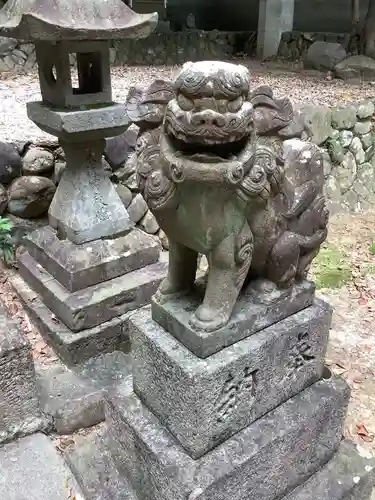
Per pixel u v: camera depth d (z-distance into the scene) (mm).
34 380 1841
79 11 1877
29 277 2441
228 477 1374
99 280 2266
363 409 2164
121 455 1656
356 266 3400
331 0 7402
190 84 1059
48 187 2730
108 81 2160
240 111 1098
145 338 1468
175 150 1195
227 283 1356
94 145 2273
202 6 8641
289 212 1429
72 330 2150
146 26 1980
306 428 1564
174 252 1463
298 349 1556
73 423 1930
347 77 5754
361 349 2580
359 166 4641
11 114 3545
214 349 1364
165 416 1478
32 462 1771
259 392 1480
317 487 1656
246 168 1184
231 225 1275
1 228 2598
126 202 2967
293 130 1307
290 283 1516
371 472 1720
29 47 5512
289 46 7078
